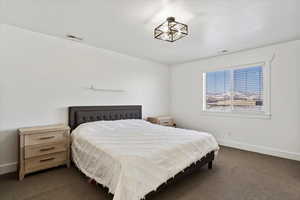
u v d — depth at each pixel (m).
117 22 2.34
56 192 1.94
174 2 1.83
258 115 3.42
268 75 3.28
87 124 2.92
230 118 3.85
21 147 2.24
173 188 2.07
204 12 2.04
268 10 1.99
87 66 3.31
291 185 2.13
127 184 1.50
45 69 2.80
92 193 1.92
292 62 3.00
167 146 2.04
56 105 2.92
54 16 2.20
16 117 2.53
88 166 2.14
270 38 2.89
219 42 3.11
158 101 4.77
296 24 2.36
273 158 3.08
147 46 3.37
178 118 4.90
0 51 2.40
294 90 2.99
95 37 2.91
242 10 1.99
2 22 2.38
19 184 2.11
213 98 4.25
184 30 2.15
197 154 2.27
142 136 2.47
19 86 2.55
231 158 3.10
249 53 3.54
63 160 2.61
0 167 2.38
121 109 3.79
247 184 2.16
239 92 3.79
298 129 2.96
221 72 4.10
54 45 2.89
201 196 1.90
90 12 2.09
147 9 1.99
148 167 1.69
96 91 3.45
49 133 2.48
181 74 4.82
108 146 1.98
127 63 4.01
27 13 2.13
